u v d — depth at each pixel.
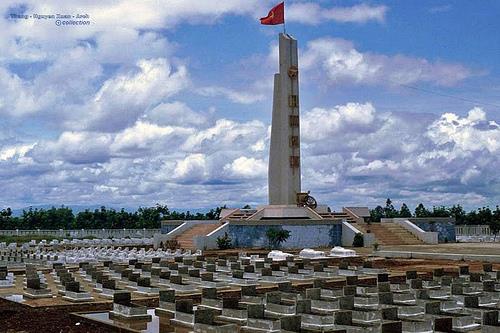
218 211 96.62
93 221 102.12
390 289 29.88
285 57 78.44
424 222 78.69
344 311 23.03
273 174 78.44
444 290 29.27
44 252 58.19
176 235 75.38
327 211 80.25
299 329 21.20
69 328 22.84
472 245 69.50
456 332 21.62
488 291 29.69
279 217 74.50
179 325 23.84
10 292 33.91
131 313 24.58
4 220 98.75
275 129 78.81
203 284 35.59
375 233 74.25
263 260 47.84
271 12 78.81
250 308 23.09
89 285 34.94
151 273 38.44
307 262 47.47
